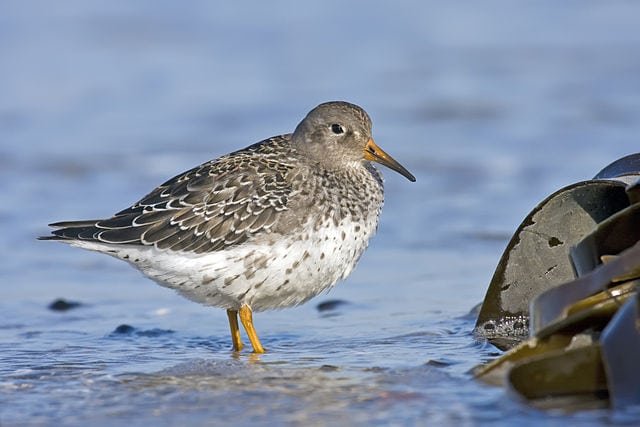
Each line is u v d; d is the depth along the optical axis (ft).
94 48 91.56
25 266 49.47
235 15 100.78
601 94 76.23
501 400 27.12
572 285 27.12
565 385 26.04
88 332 39.11
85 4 101.55
